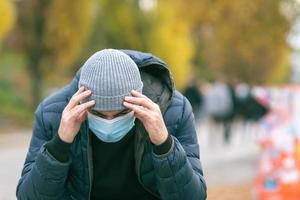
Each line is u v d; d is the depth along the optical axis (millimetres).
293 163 9336
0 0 22766
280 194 9312
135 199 3961
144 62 3852
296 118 11062
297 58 18906
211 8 15586
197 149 3979
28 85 33312
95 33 37656
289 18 14781
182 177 3686
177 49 38969
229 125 22297
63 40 30219
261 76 56312
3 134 24688
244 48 15727
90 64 3514
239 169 15336
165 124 3887
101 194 3928
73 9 30250
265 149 10297
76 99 3531
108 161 3832
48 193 3678
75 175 3838
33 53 30172
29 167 3883
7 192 11555
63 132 3586
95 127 3617
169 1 21938
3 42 37094
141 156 3746
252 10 14828
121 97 3484
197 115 29047
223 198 10906
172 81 3889
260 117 25406
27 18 30047
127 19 37375
